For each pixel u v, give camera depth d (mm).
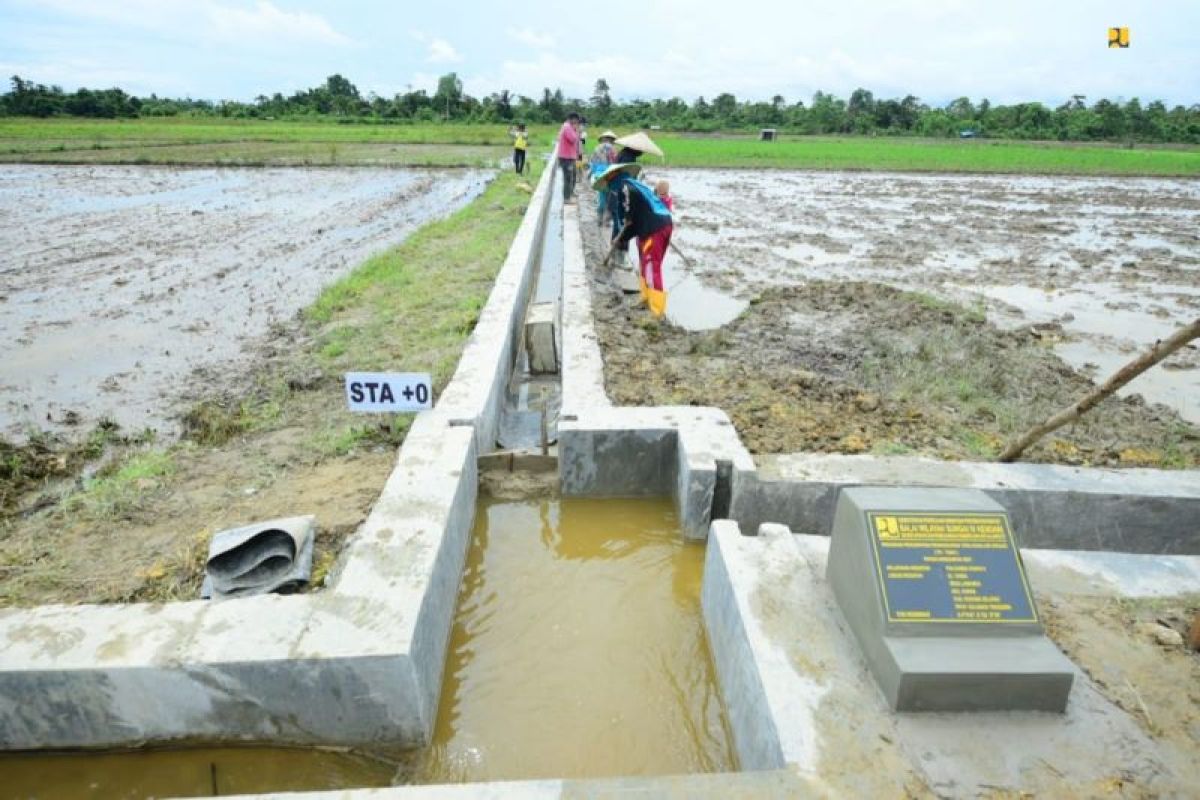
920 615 2533
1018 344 7340
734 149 36000
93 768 2754
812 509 4090
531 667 3377
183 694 2646
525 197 16281
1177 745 2375
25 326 7754
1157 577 3242
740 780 2182
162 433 5203
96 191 18906
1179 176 28109
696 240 13367
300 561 3195
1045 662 2436
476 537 4406
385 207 16500
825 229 15000
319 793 2105
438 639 3184
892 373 6148
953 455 4566
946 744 2330
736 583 3035
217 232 13375
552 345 6781
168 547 3596
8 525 3908
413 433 4391
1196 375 6918
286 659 2609
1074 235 14828
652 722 3078
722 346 6938
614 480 4664
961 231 15031
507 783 2162
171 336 7445
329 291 8656
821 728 2361
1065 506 4004
